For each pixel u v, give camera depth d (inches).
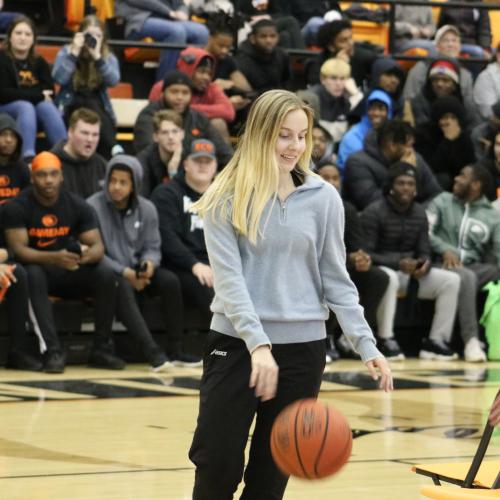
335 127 1026.7
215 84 990.4
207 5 1132.5
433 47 1189.1
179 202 845.2
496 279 935.0
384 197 919.0
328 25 1054.4
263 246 302.5
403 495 423.5
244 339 292.0
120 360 794.8
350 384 731.4
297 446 269.7
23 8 1164.5
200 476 302.5
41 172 777.6
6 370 775.1
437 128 1031.6
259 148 300.0
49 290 801.6
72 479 440.1
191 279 834.8
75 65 939.3
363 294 886.4
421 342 948.6
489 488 309.7
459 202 954.7
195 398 658.2
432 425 580.1
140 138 933.2
